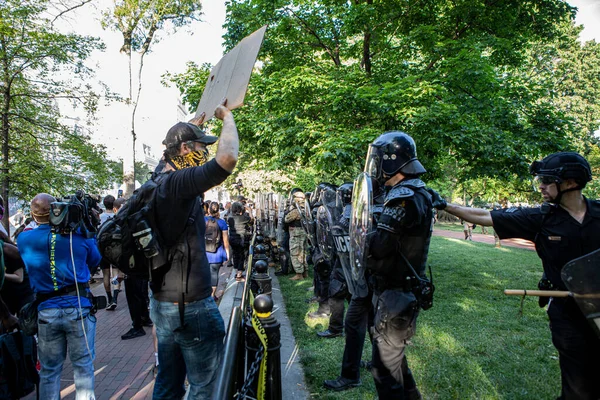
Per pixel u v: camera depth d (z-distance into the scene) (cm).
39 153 1116
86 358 311
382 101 734
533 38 1061
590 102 2975
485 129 789
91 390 310
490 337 470
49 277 304
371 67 953
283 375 381
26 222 686
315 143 860
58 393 303
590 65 2978
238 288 711
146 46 1496
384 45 965
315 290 648
